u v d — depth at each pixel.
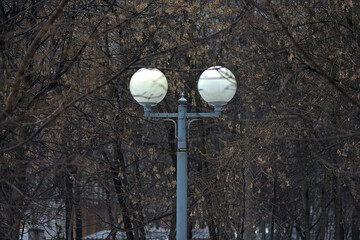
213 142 68.12
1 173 36.78
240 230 63.91
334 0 49.06
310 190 91.00
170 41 48.62
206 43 46.03
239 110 62.03
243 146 54.69
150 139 63.84
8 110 28.45
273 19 50.06
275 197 81.69
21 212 39.91
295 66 51.06
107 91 53.38
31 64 40.09
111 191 66.19
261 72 56.25
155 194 59.94
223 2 49.25
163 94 30.78
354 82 56.41
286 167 78.62
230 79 30.52
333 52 52.84
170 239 59.94
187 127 31.86
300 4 53.19
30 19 41.75
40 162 37.19
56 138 46.66
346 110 53.84
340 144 60.69
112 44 52.31
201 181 58.03
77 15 43.44
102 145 51.41
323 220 77.44
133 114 54.66
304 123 57.59
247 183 61.22
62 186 52.22
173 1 42.41
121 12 44.12
